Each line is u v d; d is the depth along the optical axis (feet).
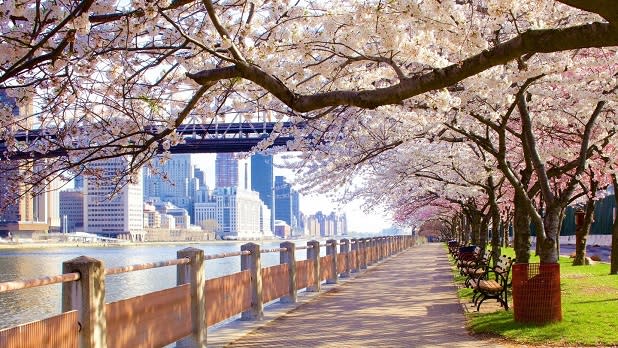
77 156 28.68
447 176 67.10
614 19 14.56
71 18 17.95
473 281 52.42
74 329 17.81
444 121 37.22
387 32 23.88
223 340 30.50
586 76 38.93
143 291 73.15
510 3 22.18
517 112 43.14
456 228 191.01
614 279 54.75
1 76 18.76
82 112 27.14
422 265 92.48
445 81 18.93
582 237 77.20
